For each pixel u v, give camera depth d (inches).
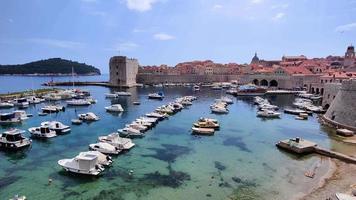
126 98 4256.9
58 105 3147.1
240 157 1485.0
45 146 1632.6
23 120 2405.3
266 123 2454.5
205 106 3467.0
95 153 1305.4
